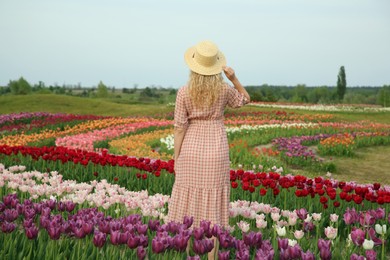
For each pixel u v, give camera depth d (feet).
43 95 165.37
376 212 18.26
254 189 22.35
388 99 231.50
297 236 14.26
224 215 14.29
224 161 14.15
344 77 271.69
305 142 61.11
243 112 107.65
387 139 63.72
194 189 13.99
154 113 122.11
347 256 13.60
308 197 21.89
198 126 14.20
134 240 11.82
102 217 14.64
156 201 18.01
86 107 151.53
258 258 10.92
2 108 148.15
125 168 30.35
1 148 33.63
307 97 322.55
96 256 12.18
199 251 11.51
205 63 13.83
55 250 12.42
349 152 53.16
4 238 13.24
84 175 29.19
